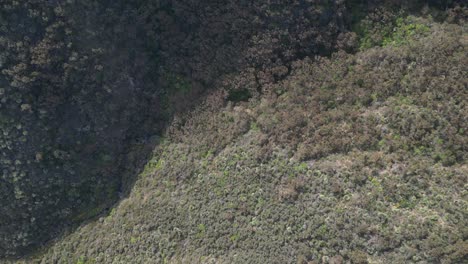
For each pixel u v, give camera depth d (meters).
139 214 43.94
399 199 34.28
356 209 35.09
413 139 35.75
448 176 33.75
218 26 43.22
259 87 43.38
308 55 42.31
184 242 41.47
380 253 33.72
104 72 44.06
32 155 43.91
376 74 39.31
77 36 41.75
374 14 40.91
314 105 40.28
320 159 38.03
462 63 36.06
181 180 43.62
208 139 43.66
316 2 40.47
